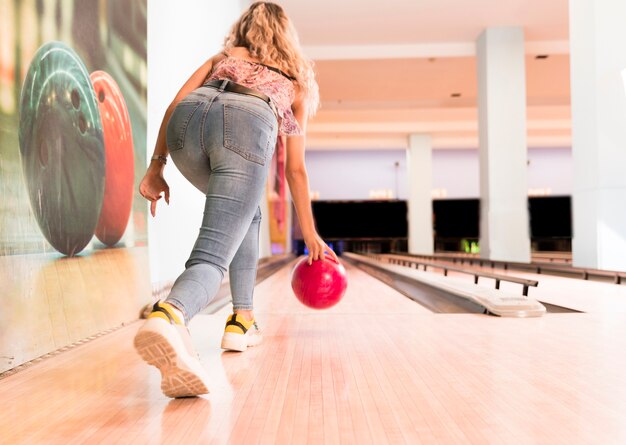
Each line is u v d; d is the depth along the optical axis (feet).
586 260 14.99
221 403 3.31
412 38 25.55
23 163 4.50
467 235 55.72
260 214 5.24
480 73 24.82
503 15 22.95
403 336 5.70
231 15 17.43
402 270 17.48
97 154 6.10
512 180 23.20
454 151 56.34
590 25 14.47
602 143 14.20
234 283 5.03
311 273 5.77
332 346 5.16
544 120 43.45
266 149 4.05
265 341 5.44
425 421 2.93
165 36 9.56
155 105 8.87
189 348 3.42
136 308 7.10
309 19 23.34
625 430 2.77
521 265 18.85
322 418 3.00
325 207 56.49
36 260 4.68
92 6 6.09
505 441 2.62
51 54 5.07
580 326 6.33
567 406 3.19
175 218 10.11
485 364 4.33
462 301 8.96
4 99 4.24
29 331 4.50
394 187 56.70
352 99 35.06
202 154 4.01
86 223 5.74
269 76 4.36
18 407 3.25
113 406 3.27
